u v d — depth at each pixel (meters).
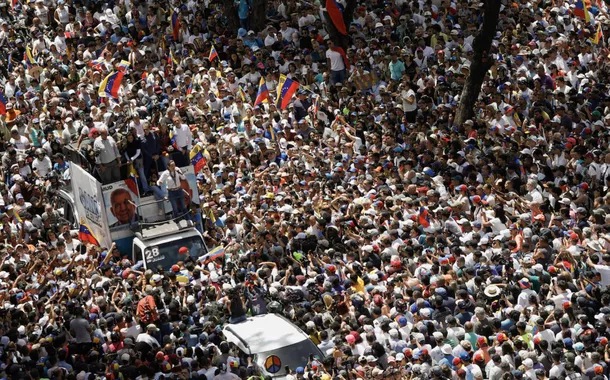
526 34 75.56
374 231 48.88
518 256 46.84
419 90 68.69
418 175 56.12
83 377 39.25
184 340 41.03
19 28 75.06
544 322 40.47
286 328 41.28
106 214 52.38
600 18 80.19
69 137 59.97
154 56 71.44
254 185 55.25
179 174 53.47
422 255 46.16
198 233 51.72
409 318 42.38
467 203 53.22
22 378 39.09
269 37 74.38
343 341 40.62
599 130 61.59
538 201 52.72
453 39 74.06
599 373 37.97
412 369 38.97
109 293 45.59
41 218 55.09
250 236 50.41
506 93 67.06
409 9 76.75
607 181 54.34
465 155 59.09
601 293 42.97
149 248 50.66
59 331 42.31
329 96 68.94
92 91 65.31
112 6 74.94
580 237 47.72
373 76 69.81
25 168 58.56
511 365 38.91
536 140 60.06
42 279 46.44
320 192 54.00
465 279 45.19
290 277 46.28
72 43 71.50
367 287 44.47
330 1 71.38
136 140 53.12
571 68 70.38
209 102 65.94
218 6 76.75
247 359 39.81
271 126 62.72
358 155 59.44
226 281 45.94
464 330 40.72
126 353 40.25
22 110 64.44
